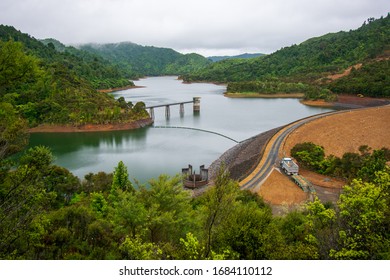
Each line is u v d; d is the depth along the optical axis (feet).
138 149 311.47
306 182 189.78
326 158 231.50
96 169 249.34
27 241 61.52
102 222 89.20
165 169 247.70
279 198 174.70
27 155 75.77
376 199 60.03
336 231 63.31
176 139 354.13
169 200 82.38
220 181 64.39
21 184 57.11
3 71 60.54
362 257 57.00
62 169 163.02
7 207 52.24
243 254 71.36
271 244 69.92
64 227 85.35
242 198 133.90
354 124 365.81
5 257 52.34
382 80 633.61
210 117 499.10
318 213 67.41
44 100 429.38
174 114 538.88
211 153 295.48
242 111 557.74
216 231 73.26
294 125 350.43
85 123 408.26
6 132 62.59
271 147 266.98
